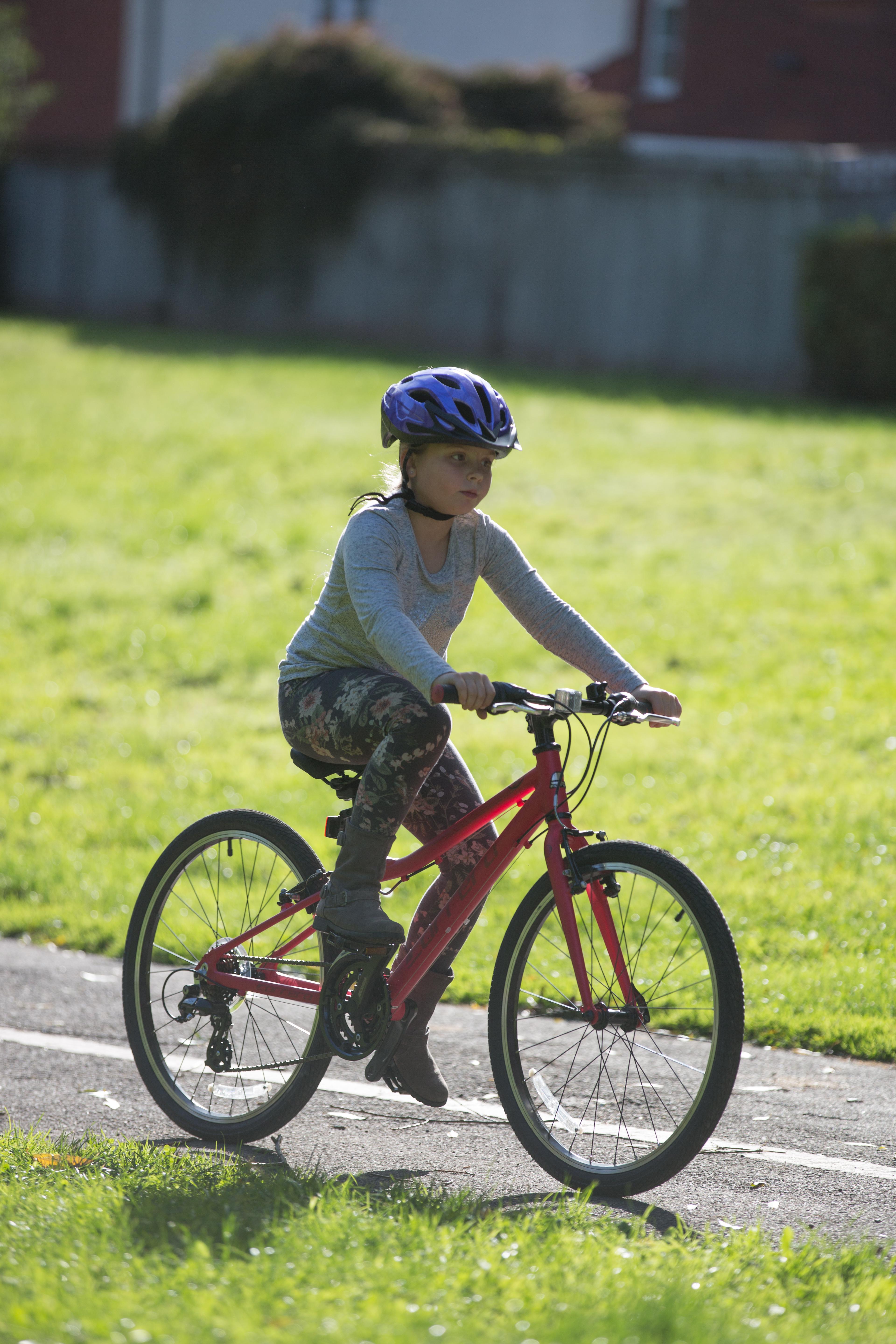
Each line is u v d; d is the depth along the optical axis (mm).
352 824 13547
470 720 32156
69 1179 12969
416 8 113125
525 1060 17391
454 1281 10609
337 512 48250
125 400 65375
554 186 81312
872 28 90750
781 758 28172
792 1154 14727
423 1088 14719
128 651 37250
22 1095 16328
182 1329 9633
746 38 96062
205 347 83875
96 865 25000
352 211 88562
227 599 40969
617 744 29859
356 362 77812
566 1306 10234
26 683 35188
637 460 52906
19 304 104375
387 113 92500
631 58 104688
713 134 98125
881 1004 18594
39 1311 9938
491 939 21547
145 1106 16219
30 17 113250
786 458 51938
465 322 85500
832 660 33438
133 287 99375
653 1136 14719
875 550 41000
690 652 34688
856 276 64875
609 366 80062
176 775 29562
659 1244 11820
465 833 13953
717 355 76062
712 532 44250
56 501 49719
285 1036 16453
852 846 23969
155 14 109938
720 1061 12664
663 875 13039
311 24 113562
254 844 17375
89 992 20062
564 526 45562
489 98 98000
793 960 20344
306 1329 9672
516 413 61531
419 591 13914
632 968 17906
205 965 15672
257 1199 12719
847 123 92375
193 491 51094
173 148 94188
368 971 13758
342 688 13672
